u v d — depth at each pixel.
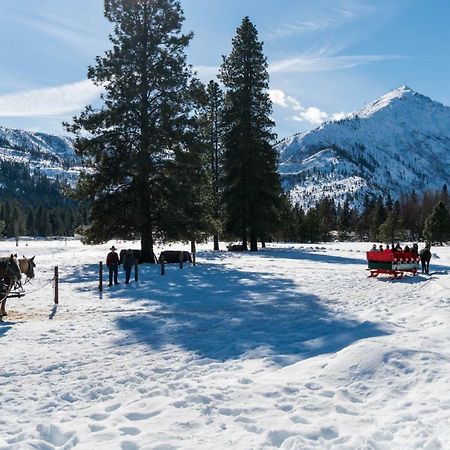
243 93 44.50
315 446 4.98
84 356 9.70
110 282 21.44
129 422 5.86
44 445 5.24
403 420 5.50
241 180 43.12
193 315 14.30
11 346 10.56
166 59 31.47
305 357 9.05
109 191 31.12
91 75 30.84
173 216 30.59
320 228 99.94
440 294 15.23
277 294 18.50
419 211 136.88
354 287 20.33
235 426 5.63
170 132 30.88
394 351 7.69
